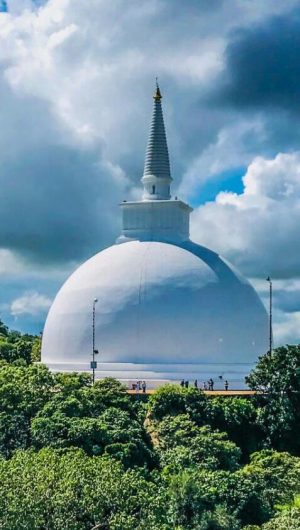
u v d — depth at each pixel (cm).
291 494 9838
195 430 10906
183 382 13250
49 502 8194
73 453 9219
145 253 14750
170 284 14338
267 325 14888
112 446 10019
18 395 10694
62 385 11325
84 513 8256
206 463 10200
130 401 11569
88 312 14475
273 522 8806
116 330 14212
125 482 8550
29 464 8625
